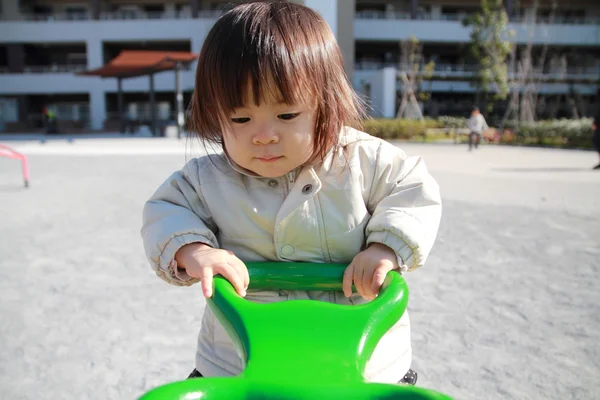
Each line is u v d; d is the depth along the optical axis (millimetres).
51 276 3465
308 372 811
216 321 1282
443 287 3207
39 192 7082
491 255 3912
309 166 1257
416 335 2527
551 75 33594
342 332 909
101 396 2031
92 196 6727
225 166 1331
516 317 2748
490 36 29578
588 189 7207
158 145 17109
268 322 929
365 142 1351
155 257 1230
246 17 1115
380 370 1213
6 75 34281
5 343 2477
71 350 2412
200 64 1151
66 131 30656
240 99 1065
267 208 1277
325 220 1277
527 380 2107
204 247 1197
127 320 2754
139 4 35500
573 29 35250
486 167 10391
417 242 1190
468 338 2498
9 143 19250
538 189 7211
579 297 3037
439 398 697
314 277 1204
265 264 1225
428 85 34906
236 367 1218
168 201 1338
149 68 23578
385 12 36031
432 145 19406
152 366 2266
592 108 32500
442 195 6664
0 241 4383
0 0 35062
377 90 26766
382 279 1121
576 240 4359
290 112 1085
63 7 35781
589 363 2256
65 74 34469
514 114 28266
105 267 3674
